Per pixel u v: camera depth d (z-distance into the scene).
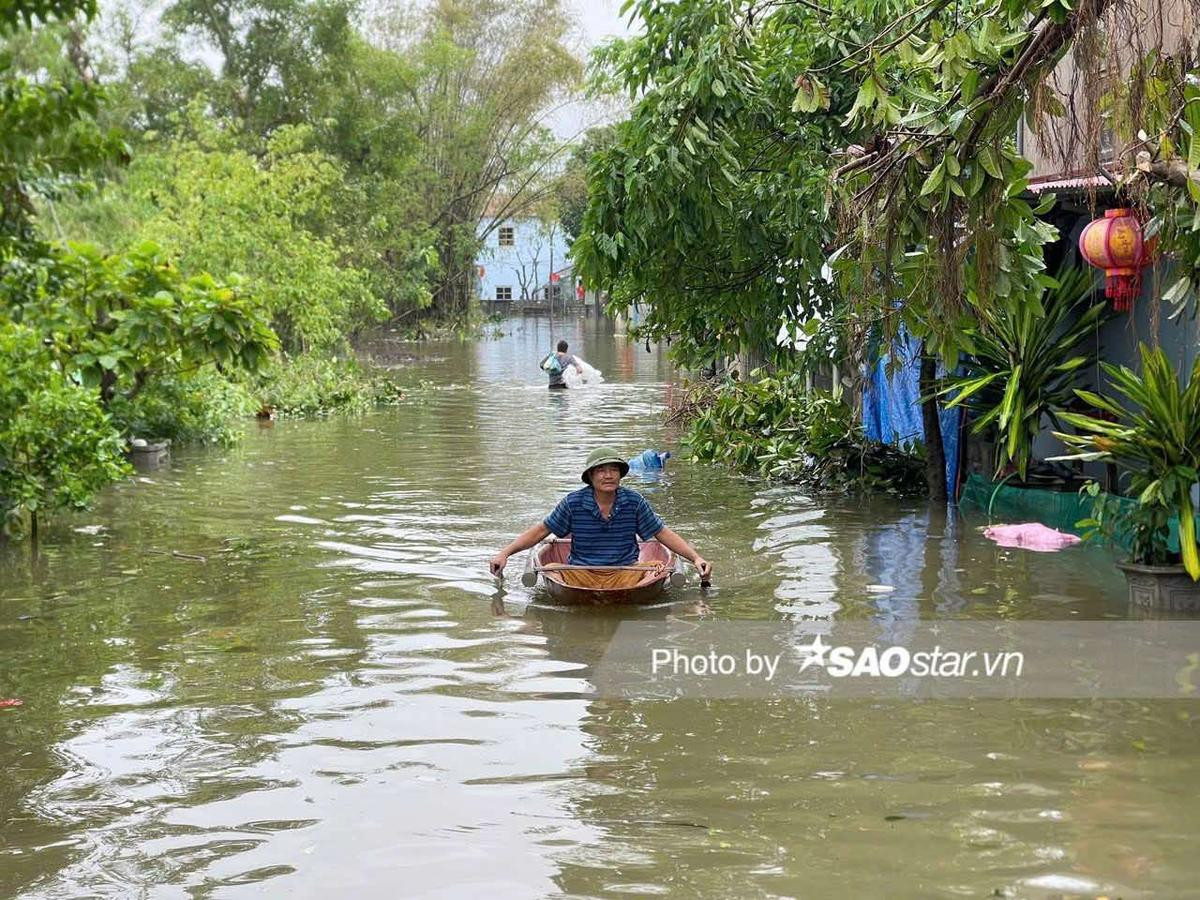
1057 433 9.34
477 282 71.62
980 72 7.31
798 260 14.30
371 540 12.34
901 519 12.94
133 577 10.82
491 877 5.05
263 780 6.18
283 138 33.34
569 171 58.53
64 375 12.52
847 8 13.09
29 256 9.11
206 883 5.06
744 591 10.02
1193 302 10.97
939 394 12.73
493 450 19.36
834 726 6.81
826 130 13.68
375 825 5.61
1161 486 8.79
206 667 8.17
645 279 14.51
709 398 22.25
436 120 56.94
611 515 10.37
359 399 26.67
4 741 6.80
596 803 5.80
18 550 12.00
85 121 8.41
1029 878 4.90
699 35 13.03
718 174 12.94
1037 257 7.54
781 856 5.17
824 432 15.74
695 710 7.14
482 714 7.14
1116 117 7.00
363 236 44.22
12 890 5.02
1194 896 4.72
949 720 6.86
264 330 11.95
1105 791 5.79
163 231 28.19
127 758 6.52
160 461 18.19
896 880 4.91
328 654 8.43
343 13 46.47
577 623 9.15
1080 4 6.56
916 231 7.58
